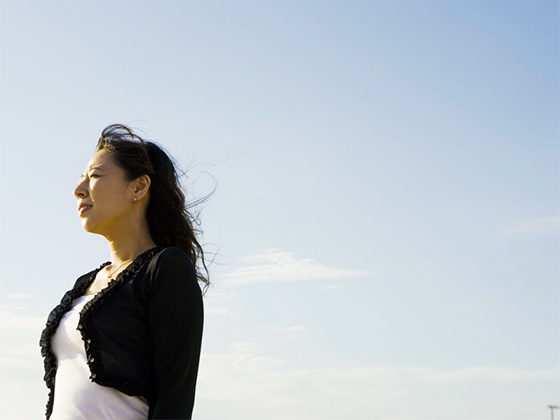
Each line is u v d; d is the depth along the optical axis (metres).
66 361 2.94
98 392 2.84
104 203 3.11
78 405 2.83
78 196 3.16
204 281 3.40
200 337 2.95
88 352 2.85
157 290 2.89
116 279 2.97
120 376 2.83
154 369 2.88
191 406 2.88
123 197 3.14
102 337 2.87
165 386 2.82
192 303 2.92
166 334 2.86
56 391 2.94
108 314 2.89
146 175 3.18
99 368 2.83
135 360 2.86
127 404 2.83
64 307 3.08
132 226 3.16
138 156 3.18
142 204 3.20
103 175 3.13
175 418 2.79
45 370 3.03
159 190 3.24
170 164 3.32
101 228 3.13
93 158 3.19
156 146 3.32
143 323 2.89
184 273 2.95
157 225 3.23
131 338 2.87
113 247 3.18
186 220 3.32
